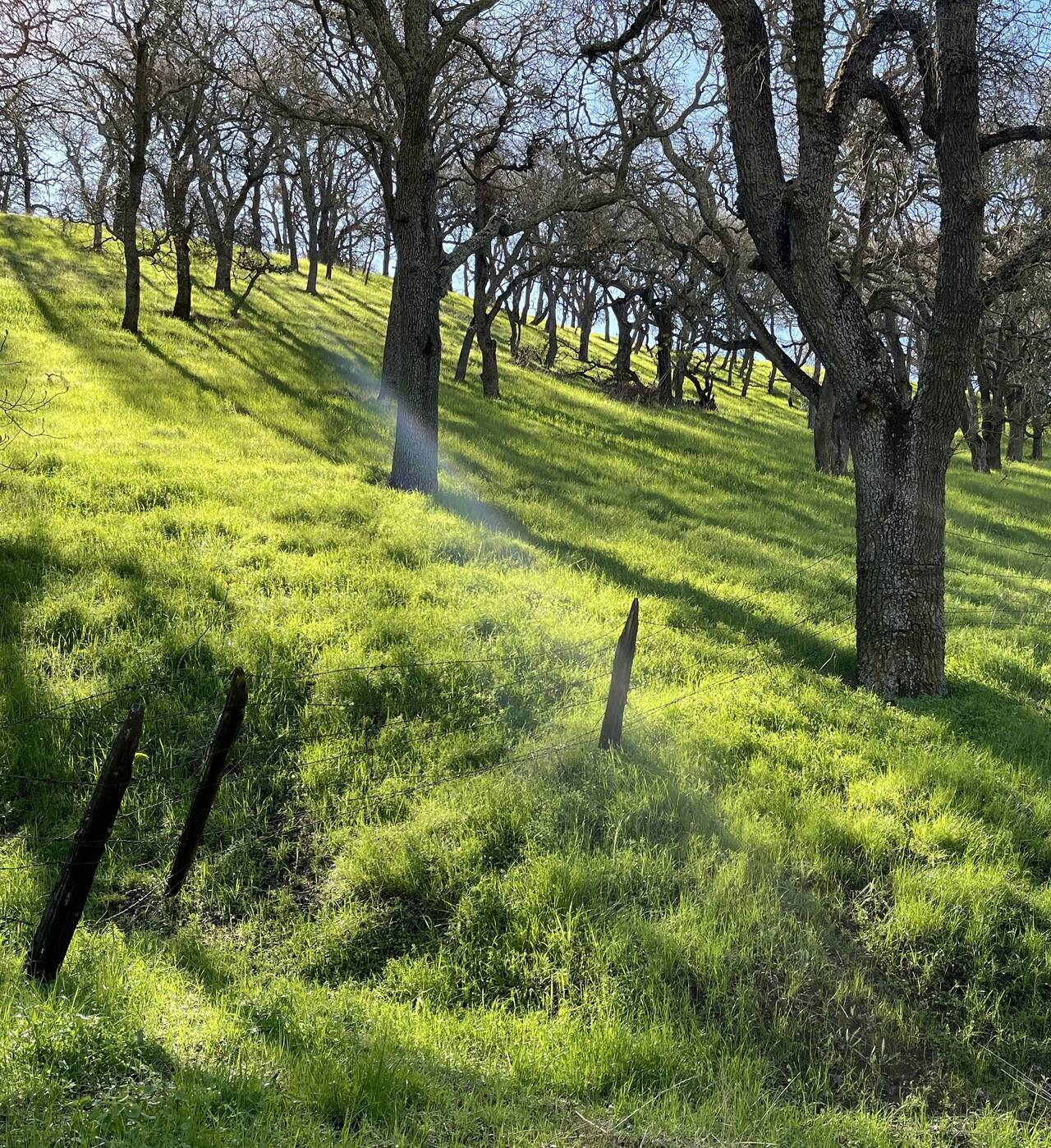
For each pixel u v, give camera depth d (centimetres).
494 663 888
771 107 973
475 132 2045
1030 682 1041
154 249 2564
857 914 607
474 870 619
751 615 1173
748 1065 471
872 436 957
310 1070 429
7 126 1247
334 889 627
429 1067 449
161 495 1275
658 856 637
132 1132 358
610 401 3156
